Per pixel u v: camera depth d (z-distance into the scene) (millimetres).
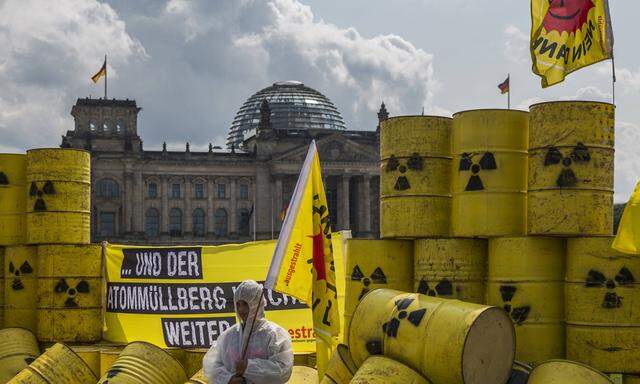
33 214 16188
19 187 16766
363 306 10914
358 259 13211
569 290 11680
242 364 9586
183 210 144125
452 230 12734
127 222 139750
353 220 152625
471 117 12305
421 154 12750
